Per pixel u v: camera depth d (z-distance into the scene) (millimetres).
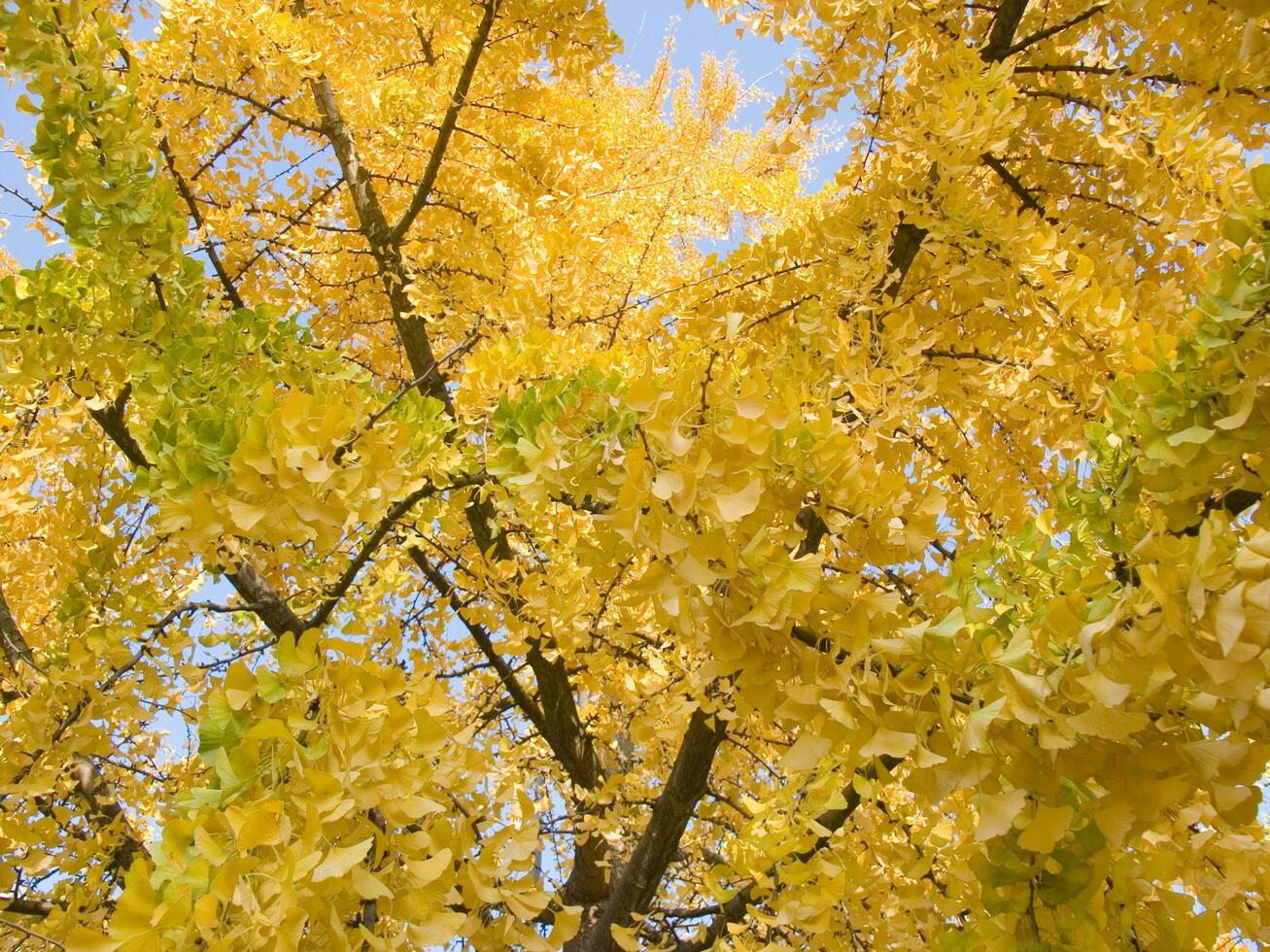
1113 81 2320
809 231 2564
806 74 2518
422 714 1387
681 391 1216
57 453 2781
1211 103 2133
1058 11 2713
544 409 1401
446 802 1547
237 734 1345
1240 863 1240
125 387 2246
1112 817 1006
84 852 2107
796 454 1246
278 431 1345
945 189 2127
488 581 2549
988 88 2107
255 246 3283
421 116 2986
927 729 1073
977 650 1060
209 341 1738
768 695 1203
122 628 2074
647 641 2883
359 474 1400
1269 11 1036
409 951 1278
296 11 3836
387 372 3771
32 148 1600
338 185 3533
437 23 3369
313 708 1485
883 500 1261
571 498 1406
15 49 1568
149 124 1744
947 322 2627
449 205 3250
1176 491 1224
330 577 2543
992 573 1298
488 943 1401
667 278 3266
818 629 1157
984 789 1019
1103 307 1933
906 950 1939
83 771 2594
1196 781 1023
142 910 1004
